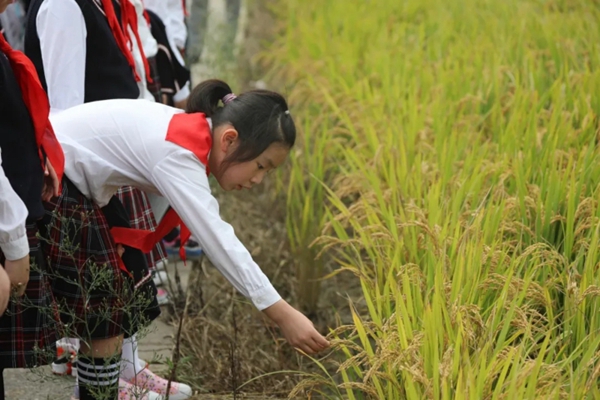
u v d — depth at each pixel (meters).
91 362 2.76
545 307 3.04
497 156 4.00
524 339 2.52
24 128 2.44
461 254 2.90
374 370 2.45
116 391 2.81
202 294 4.31
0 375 2.54
